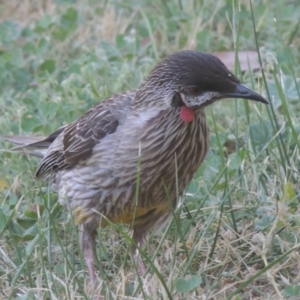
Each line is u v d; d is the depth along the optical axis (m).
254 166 10.45
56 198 10.74
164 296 8.72
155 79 9.27
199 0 15.10
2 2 16.27
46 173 10.47
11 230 10.25
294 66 13.13
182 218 10.22
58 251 10.09
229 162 10.62
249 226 10.02
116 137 9.37
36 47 14.63
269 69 12.99
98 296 9.08
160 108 9.21
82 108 12.54
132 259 9.08
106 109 9.59
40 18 15.91
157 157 9.24
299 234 9.67
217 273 9.53
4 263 9.92
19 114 12.54
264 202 10.26
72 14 15.24
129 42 14.30
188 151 9.34
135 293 8.88
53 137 10.97
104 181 9.51
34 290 9.09
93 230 9.87
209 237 9.93
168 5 15.32
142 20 15.24
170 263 9.39
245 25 14.48
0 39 15.05
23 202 10.95
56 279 9.30
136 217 9.74
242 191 10.48
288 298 8.91
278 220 9.69
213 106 12.51
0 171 11.66
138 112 9.34
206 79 9.03
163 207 9.67
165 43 14.46
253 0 15.14
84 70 13.42
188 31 14.46
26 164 11.65
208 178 10.87
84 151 9.59
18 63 14.34
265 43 14.00
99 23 15.25
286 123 11.09
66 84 13.14
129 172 9.35
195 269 9.47
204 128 9.45
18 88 13.81
